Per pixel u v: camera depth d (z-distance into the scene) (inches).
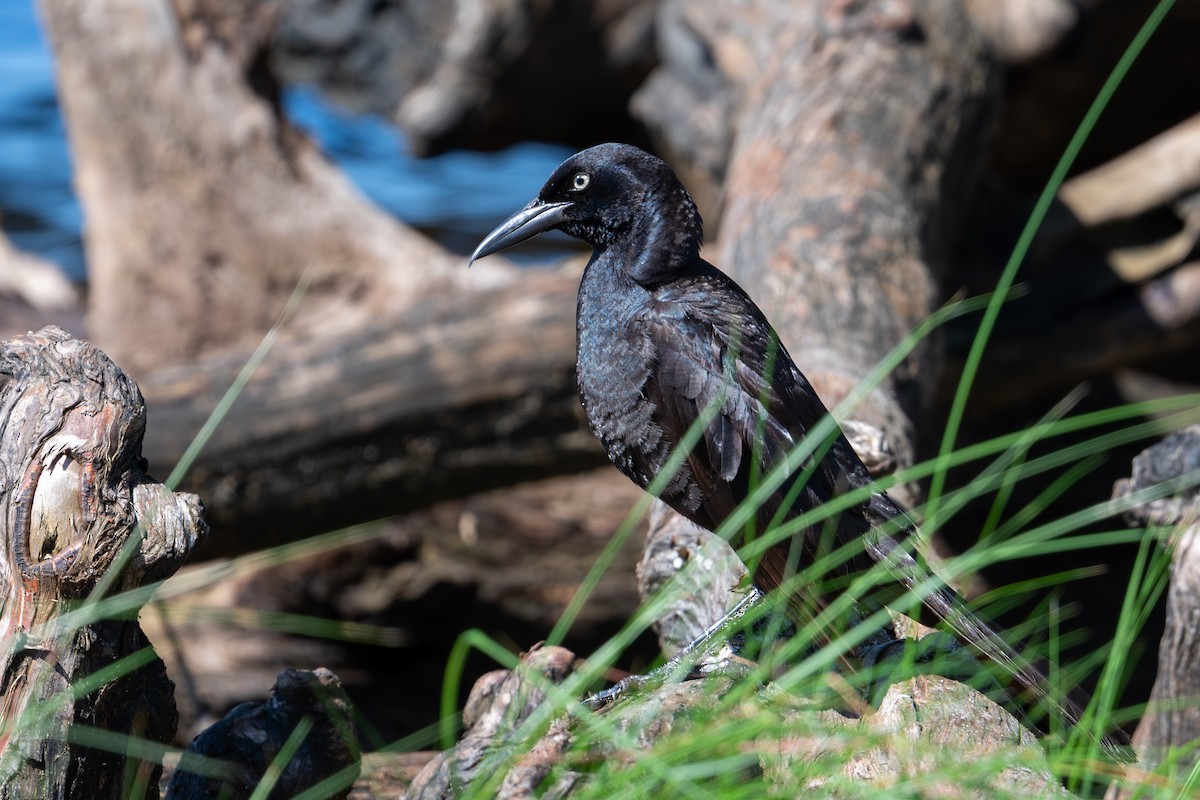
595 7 666.8
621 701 225.3
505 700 231.1
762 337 259.0
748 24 583.8
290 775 215.5
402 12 677.3
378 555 543.2
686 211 271.6
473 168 1154.7
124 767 196.1
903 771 189.8
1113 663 226.1
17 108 1228.5
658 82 643.5
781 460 242.8
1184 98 623.2
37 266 811.4
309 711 220.2
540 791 189.3
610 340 266.5
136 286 634.2
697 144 605.6
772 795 185.8
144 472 196.1
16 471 183.6
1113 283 536.1
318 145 667.4
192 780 214.5
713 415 250.8
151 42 621.0
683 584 246.1
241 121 629.0
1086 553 561.0
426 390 438.6
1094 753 205.5
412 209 1031.0
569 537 605.0
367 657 519.2
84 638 183.5
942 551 538.3
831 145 441.4
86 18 619.2
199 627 506.6
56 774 182.4
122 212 631.2
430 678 511.5
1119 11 570.3
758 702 207.6
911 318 375.6
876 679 215.5
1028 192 686.5
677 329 258.4
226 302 631.2
